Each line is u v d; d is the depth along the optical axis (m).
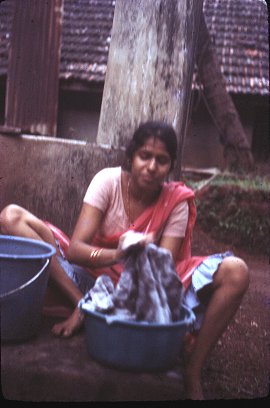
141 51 3.09
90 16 10.55
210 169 9.21
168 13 3.07
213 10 10.74
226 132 6.94
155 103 3.06
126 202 2.26
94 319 1.89
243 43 10.05
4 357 1.92
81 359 1.96
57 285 2.25
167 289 1.94
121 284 1.93
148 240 1.95
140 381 1.87
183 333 1.92
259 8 10.77
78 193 2.95
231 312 2.14
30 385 1.88
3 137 2.94
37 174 2.96
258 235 6.98
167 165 2.12
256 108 9.50
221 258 2.20
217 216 7.23
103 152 2.94
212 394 2.35
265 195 7.21
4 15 9.95
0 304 1.96
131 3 3.13
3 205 2.95
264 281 5.06
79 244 2.16
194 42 3.22
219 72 5.83
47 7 6.49
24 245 2.24
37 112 6.73
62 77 8.90
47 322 2.28
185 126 3.28
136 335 1.82
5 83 9.12
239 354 2.95
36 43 6.57
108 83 3.18
